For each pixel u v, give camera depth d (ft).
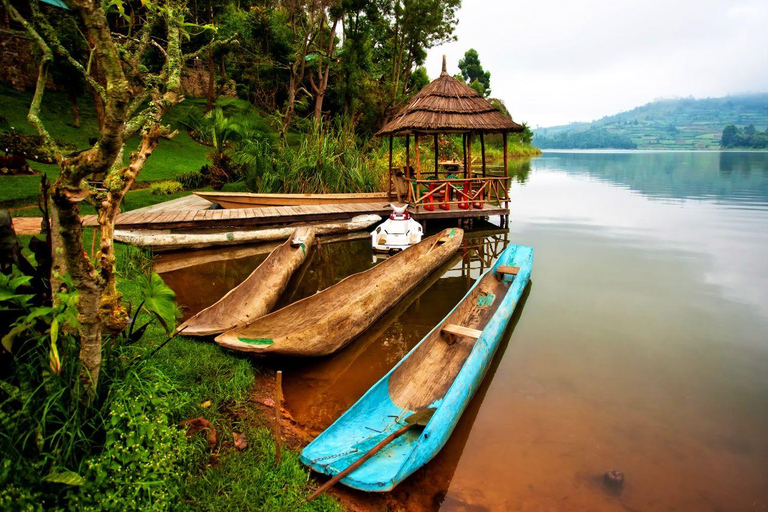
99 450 9.71
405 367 15.31
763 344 19.70
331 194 47.98
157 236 32.27
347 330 18.80
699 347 19.39
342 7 75.51
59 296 9.98
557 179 98.99
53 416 9.06
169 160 70.90
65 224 7.67
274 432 12.58
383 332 21.43
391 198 48.96
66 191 7.34
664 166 143.33
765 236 40.14
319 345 17.08
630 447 13.01
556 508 10.83
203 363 15.28
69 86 67.26
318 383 16.33
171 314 12.46
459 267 32.71
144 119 8.94
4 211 10.41
